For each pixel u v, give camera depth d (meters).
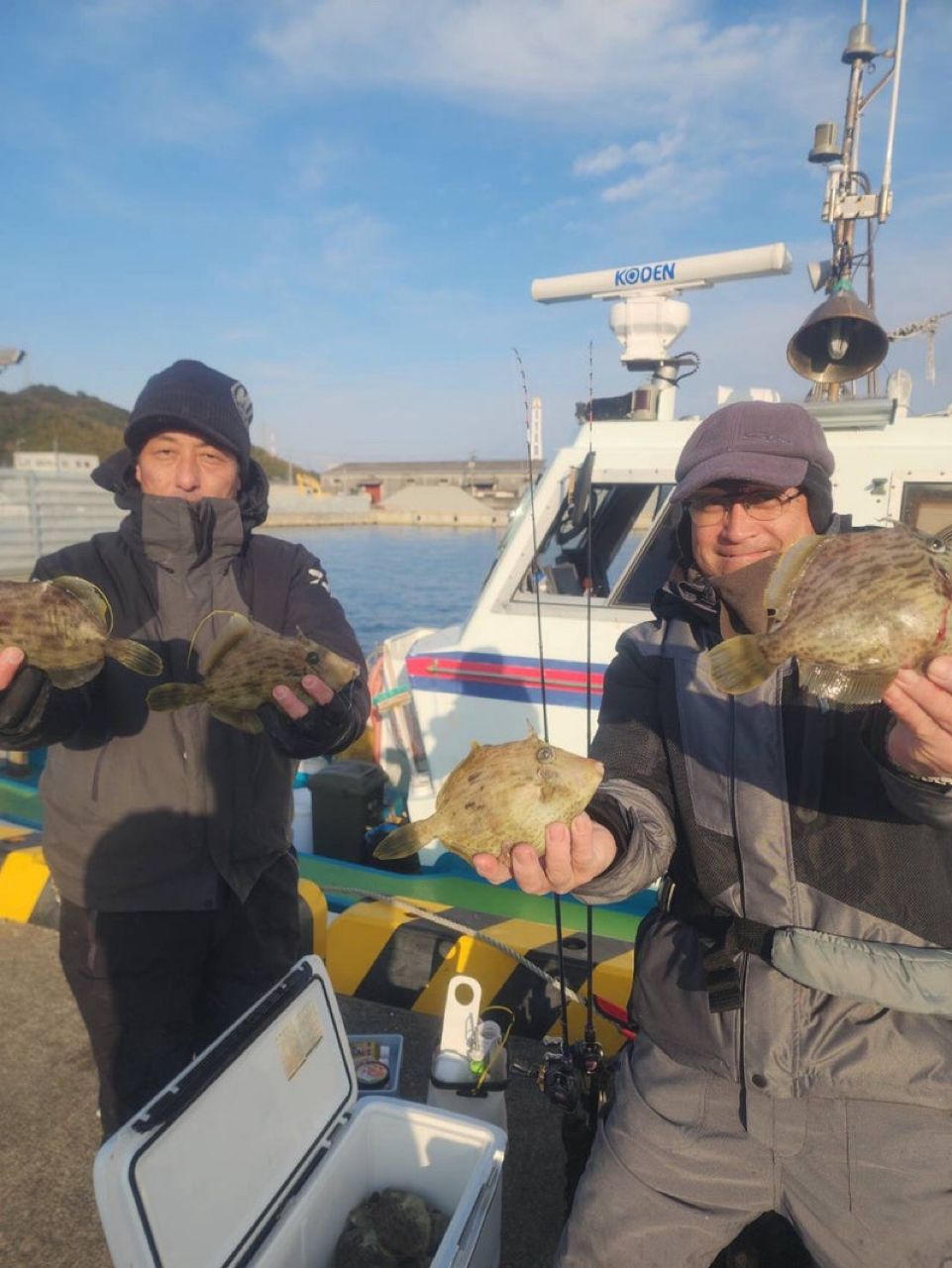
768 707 2.02
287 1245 2.12
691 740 2.12
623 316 5.30
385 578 24.23
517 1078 3.45
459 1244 2.01
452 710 5.39
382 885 4.66
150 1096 2.44
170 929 2.46
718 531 2.32
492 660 5.25
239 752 2.49
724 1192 1.93
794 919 1.92
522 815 1.82
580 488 4.78
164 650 2.48
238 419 2.67
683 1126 1.98
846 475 4.64
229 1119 2.03
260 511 2.88
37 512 11.98
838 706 1.96
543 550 5.29
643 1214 1.96
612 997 3.48
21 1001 3.94
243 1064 2.10
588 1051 2.63
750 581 2.15
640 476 5.02
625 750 2.29
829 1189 1.84
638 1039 2.25
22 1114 3.25
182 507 2.48
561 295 5.56
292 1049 2.28
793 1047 1.88
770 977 1.93
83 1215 2.81
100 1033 2.48
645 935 2.23
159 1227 1.78
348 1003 3.95
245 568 2.69
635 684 2.36
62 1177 2.96
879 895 1.88
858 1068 1.84
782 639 1.77
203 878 2.45
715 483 2.25
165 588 2.52
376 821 5.80
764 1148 1.90
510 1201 2.89
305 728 2.22
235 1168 2.02
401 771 6.60
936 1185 1.78
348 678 2.24
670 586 2.36
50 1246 2.70
